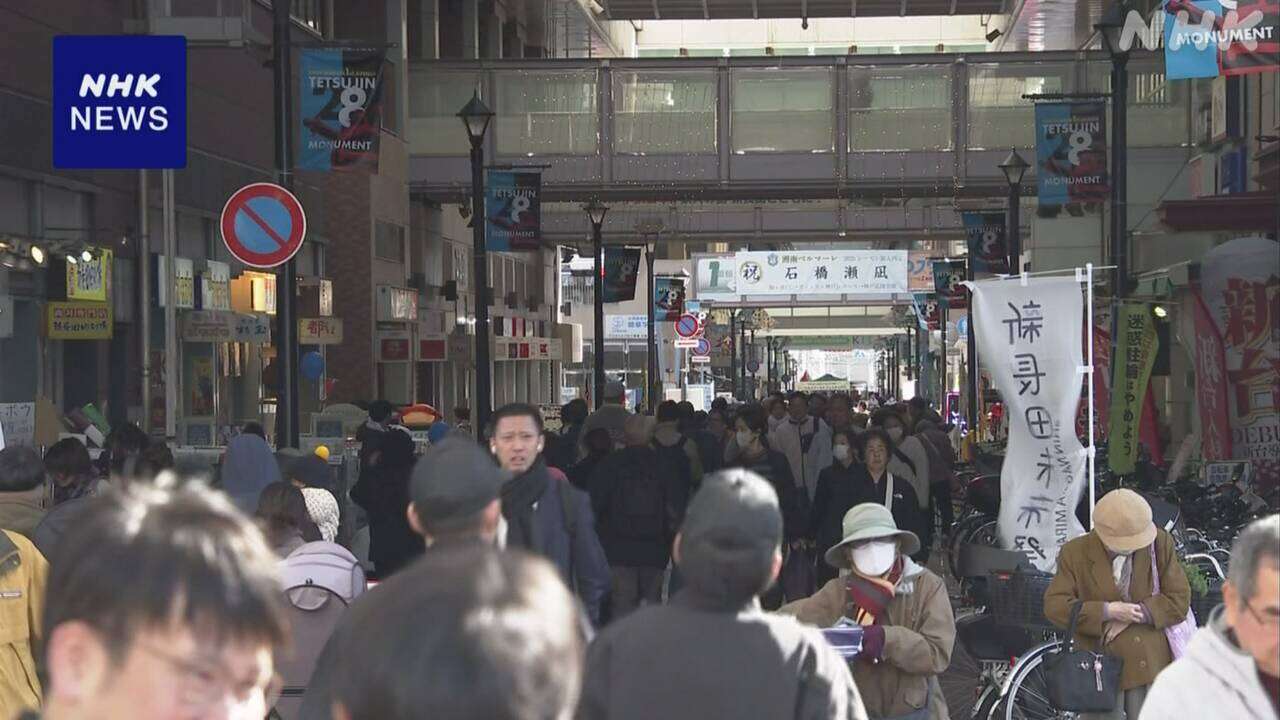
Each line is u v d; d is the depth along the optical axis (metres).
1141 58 49.00
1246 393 24.73
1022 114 51.00
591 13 68.19
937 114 51.44
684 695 5.09
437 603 2.22
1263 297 24.62
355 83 24.64
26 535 10.36
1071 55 50.53
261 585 2.32
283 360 21.36
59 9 29.77
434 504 6.14
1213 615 4.96
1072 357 14.39
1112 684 10.39
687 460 19.89
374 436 17.20
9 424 22.77
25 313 28.58
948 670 16.53
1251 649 4.83
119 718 2.29
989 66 51.06
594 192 52.62
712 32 76.81
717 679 5.09
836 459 17.25
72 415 25.47
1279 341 24.56
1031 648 12.59
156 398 32.97
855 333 141.62
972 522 23.97
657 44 77.38
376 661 2.21
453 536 6.16
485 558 2.30
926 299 86.19
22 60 28.55
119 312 32.06
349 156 24.62
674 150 52.12
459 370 66.44
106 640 2.27
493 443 9.83
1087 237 49.09
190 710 2.29
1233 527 19.66
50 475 13.38
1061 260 49.25
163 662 2.27
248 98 40.28
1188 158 44.41
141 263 32.00
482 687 2.16
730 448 25.06
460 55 63.12
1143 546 10.49
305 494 11.12
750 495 5.23
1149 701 4.85
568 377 115.75
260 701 3.01
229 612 2.28
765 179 51.84
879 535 9.03
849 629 8.74
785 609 9.30
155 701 2.28
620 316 118.75
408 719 2.17
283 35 21.30
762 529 5.18
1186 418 36.94
